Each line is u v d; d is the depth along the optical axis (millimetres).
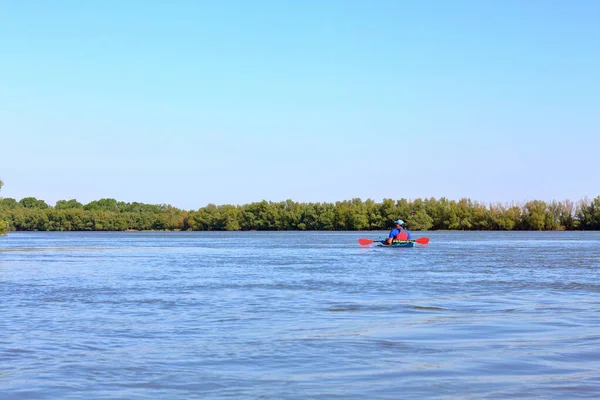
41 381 14656
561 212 194750
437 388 13781
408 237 85562
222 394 13578
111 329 21375
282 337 19656
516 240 117938
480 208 198250
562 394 13188
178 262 59750
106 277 42812
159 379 14773
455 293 31484
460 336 19531
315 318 23484
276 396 13383
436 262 55562
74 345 18641
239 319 23359
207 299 29547
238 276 42469
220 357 16906
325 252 76812
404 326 21500
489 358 16422
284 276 42094
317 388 13914
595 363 15758
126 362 16422
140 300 29391
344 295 30812
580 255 65625
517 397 13055
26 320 23438
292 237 158250
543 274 42500
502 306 26500
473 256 64688
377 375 14891
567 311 24891
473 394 13320
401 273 43938
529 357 16484
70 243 124875
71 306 27453
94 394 13664
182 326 21875
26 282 39281
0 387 14203
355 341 18875
